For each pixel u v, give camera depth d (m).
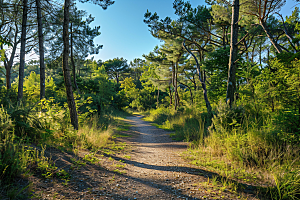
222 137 5.97
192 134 9.24
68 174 3.34
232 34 9.66
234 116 6.50
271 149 4.36
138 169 4.52
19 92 11.18
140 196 2.96
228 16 14.30
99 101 16.14
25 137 4.43
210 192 3.10
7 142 3.09
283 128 4.77
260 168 4.02
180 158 5.64
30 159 3.43
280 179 3.24
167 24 15.04
